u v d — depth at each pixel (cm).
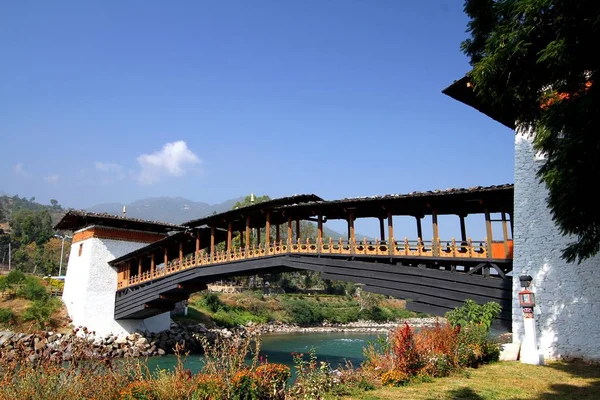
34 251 8669
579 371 1262
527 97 946
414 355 1230
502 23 920
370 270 2005
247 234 2609
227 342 1100
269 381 975
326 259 2180
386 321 7438
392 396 1033
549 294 1471
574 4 744
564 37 775
